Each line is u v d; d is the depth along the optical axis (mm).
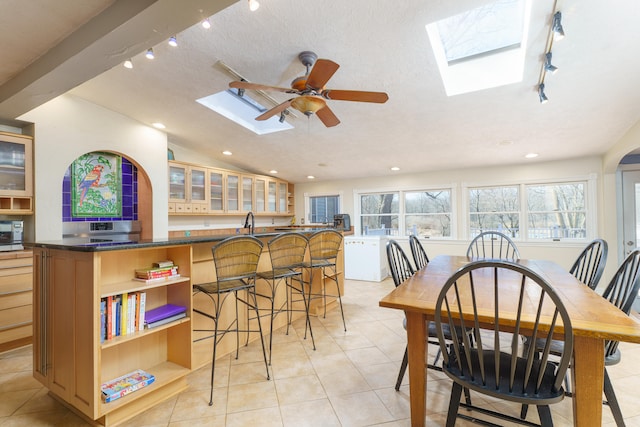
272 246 2527
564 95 2828
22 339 2770
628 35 2072
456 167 5312
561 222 4770
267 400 1867
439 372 2195
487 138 3914
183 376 1999
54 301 1786
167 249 2135
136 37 1778
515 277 1948
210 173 5012
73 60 1998
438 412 1741
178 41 2346
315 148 4695
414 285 1769
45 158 3020
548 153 4398
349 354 2486
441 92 2939
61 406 1842
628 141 3471
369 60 2494
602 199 4398
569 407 1783
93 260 1549
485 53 2729
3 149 2834
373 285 5059
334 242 3193
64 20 1842
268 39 2287
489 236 5164
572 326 1102
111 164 3926
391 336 2859
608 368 2193
